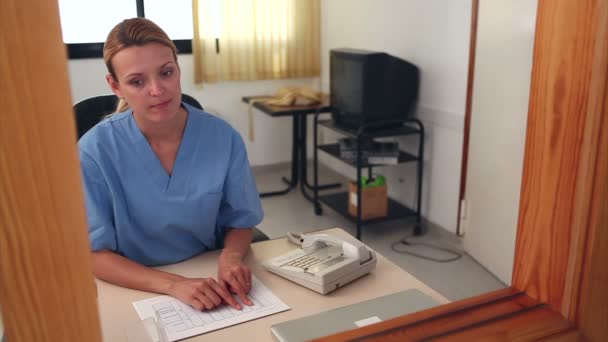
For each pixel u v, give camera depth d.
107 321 1.03
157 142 1.27
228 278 1.14
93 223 1.24
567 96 0.48
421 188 3.22
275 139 4.50
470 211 2.90
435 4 3.05
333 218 3.57
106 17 3.77
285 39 4.23
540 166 0.53
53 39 0.31
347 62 3.20
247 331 0.99
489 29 2.57
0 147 0.31
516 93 2.39
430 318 0.54
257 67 4.20
